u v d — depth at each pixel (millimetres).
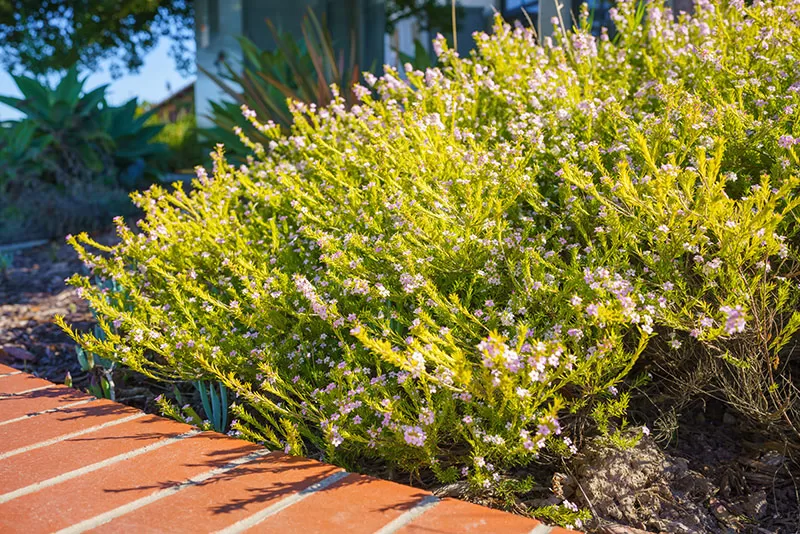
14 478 1853
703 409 2477
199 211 3604
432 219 2619
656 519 1955
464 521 1619
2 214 7340
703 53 3002
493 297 2531
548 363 1994
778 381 2418
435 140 2969
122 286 3111
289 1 10320
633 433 2268
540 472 2188
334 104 3787
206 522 1615
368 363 2445
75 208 7230
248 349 2578
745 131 2623
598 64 3791
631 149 2656
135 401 2857
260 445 2066
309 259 3082
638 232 2357
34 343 3662
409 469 2105
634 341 2252
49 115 8328
